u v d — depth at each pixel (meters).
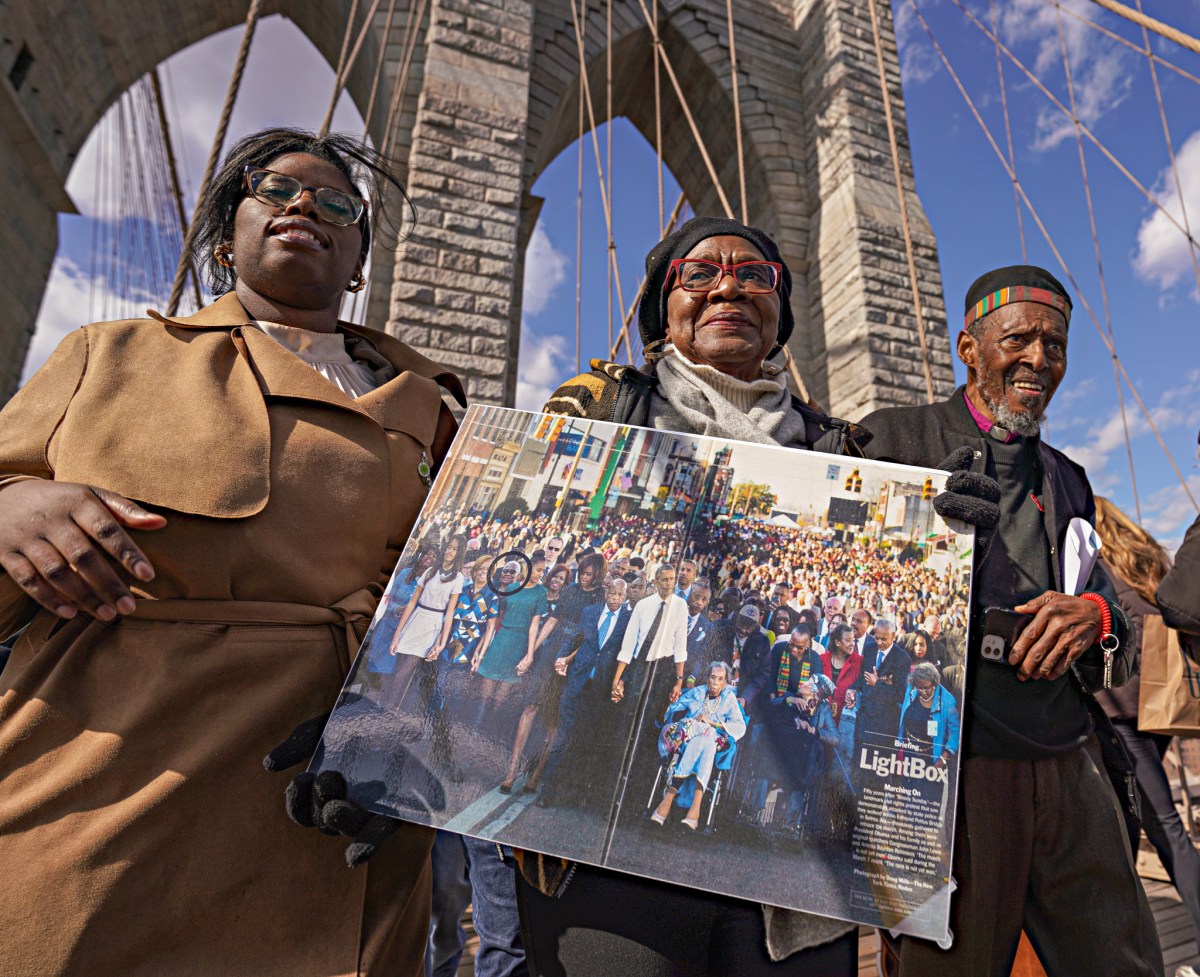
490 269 8.02
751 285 1.43
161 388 1.06
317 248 1.32
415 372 1.44
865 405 9.67
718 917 1.06
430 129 8.31
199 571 0.99
